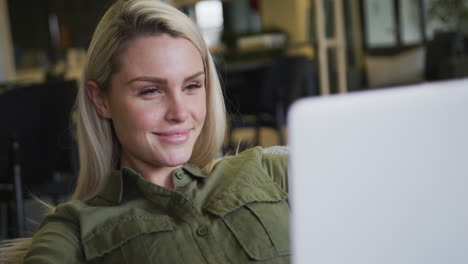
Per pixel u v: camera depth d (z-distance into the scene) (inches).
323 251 21.5
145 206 43.1
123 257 40.2
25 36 270.4
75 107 46.6
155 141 41.9
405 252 21.0
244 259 40.5
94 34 43.8
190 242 40.8
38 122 102.7
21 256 43.2
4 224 122.5
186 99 42.1
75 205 42.8
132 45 41.6
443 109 20.1
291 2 226.8
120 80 42.0
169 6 42.5
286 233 42.6
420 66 282.7
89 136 44.8
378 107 20.5
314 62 183.3
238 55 228.8
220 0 230.7
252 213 42.6
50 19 277.0
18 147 97.2
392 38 372.2
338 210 21.1
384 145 20.6
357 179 20.8
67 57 262.4
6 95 96.9
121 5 42.8
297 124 20.9
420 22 375.2
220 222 42.1
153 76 41.0
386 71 284.2
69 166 106.4
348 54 286.5
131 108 41.6
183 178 45.3
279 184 48.1
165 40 41.6
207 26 240.8
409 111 20.3
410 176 20.6
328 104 20.6
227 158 49.9
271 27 235.5
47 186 102.2
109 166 45.2
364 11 349.7
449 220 20.6
